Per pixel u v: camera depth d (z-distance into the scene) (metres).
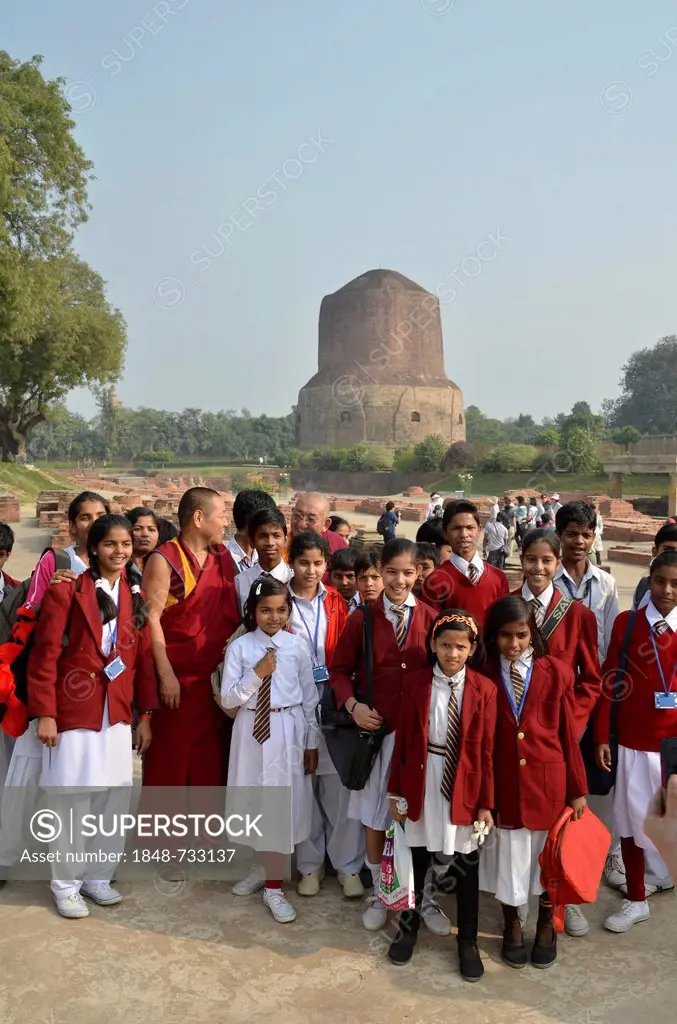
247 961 3.32
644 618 3.81
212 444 97.88
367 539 19.78
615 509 33.69
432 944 3.51
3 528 4.28
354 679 3.90
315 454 69.50
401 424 73.31
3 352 28.78
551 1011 3.03
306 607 4.25
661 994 3.14
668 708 3.66
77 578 3.74
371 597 4.19
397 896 3.29
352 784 3.64
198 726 4.14
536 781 3.33
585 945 3.50
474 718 3.33
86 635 3.67
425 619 3.89
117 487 41.38
